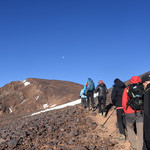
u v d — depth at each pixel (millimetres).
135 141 4621
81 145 5527
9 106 83562
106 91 8656
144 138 2732
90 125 7406
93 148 5211
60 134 6727
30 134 6801
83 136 6332
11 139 6574
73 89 81875
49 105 72250
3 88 100750
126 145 5395
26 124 8758
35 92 88250
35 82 93812
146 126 2717
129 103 4301
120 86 6098
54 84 89812
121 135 5766
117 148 5234
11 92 94688
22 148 5707
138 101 4117
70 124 7816
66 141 6023
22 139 6336
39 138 6473
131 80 4398
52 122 8273
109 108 9273
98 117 8469
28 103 81875
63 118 8859
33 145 5926
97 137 6102
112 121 7551
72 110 10555
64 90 80438
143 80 3682
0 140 6832
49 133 6926
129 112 4328
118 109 6062
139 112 4125
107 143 5508
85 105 10844
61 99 71438
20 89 94625
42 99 78938
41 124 8117
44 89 84938
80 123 7816
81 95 11055
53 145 5754
